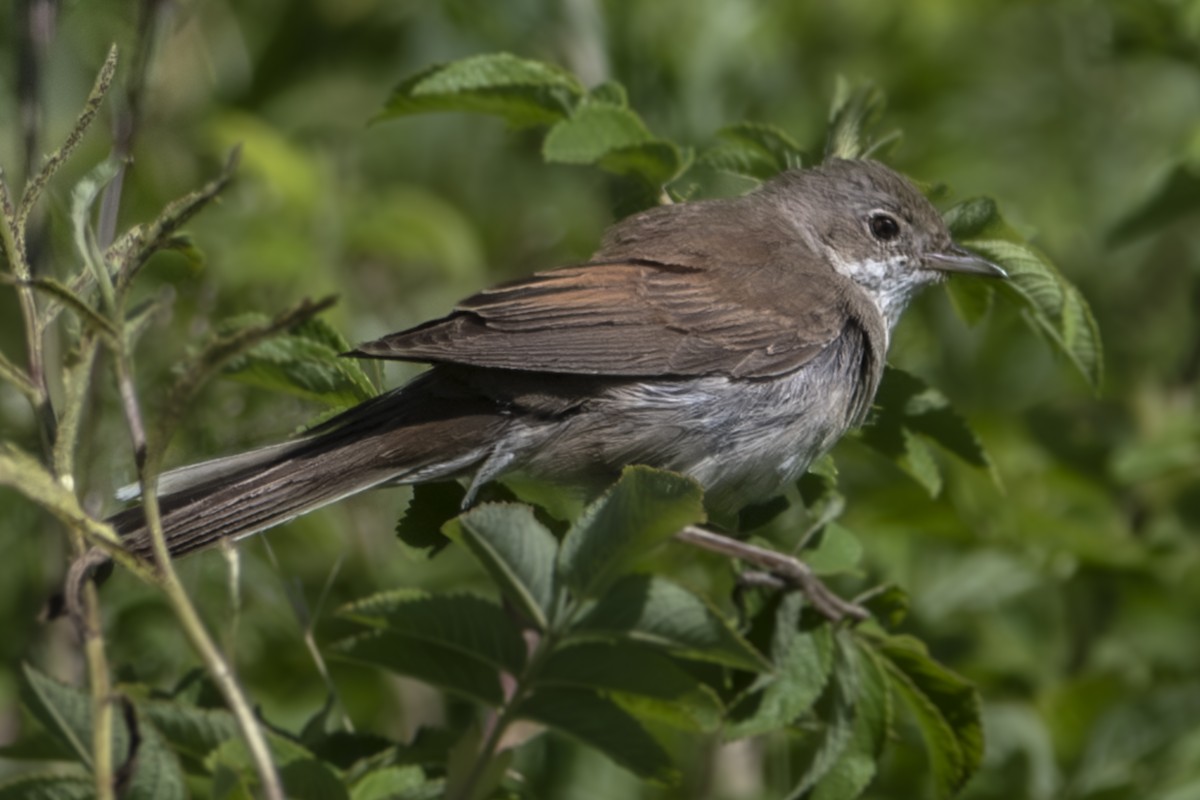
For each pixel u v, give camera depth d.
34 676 6.33
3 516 11.45
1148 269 15.58
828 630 8.30
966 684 8.38
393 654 6.77
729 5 13.94
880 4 16.14
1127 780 10.98
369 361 9.24
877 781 11.45
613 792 11.90
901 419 9.55
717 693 8.09
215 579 11.18
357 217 14.07
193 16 9.89
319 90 16.05
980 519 12.28
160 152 9.92
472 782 6.53
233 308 12.95
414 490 9.50
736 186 10.95
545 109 9.43
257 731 5.67
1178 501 13.17
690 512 6.33
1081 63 17.00
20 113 8.41
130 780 5.98
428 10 16.25
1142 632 12.62
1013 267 9.15
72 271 7.09
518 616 7.18
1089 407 14.08
